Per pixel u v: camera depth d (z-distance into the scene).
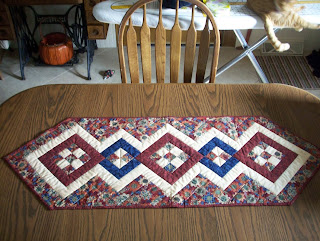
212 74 1.46
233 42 3.07
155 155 1.11
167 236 0.91
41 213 0.96
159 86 1.36
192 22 1.36
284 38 3.04
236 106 1.29
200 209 0.97
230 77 2.77
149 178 1.05
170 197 1.00
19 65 2.85
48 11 2.83
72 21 2.90
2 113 1.25
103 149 1.13
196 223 0.94
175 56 1.43
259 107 1.29
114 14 1.92
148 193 1.01
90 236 0.91
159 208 0.98
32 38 2.85
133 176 1.05
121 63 1.44
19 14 2.60
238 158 1.11
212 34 3.04
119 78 2.74
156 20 1.85
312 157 1.12
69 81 2.70
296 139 1.18
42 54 2.64
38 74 2.76
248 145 1.15
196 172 1.06
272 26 1.74
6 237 0.91
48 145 1.14
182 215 0.96
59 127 1.20
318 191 1.02
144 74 1.48
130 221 0.95
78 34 2.97
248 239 0.91
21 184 1.03
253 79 2.76
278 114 1.27
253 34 3.00
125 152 1.12
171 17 1.86
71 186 1.03
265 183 1.04
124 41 3.07
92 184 1.03
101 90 1.34
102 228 0.93
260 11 1.78
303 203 0.99
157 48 1.42
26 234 0.91
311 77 2.78
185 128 1.20
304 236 0.92
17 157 1.11
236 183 1.04
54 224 0.94
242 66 2.88
